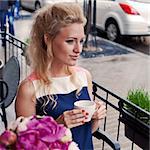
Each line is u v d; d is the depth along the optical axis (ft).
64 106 4.70
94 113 4.70
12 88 9.20
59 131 3.39
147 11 26.20
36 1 35.47
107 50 24.90
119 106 6.97
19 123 3.38
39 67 4.70
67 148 3.46
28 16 35.09
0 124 9.87
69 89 4.81
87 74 5.16
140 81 18.70
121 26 26.68
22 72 14.10
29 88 4.68
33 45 4.69
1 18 23.59
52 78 4.75
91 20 25.89
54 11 4.46
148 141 7.60
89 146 4.83
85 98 4.92
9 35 15.25
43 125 3.35
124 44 26.94
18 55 15.75
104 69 20.97
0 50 17.01
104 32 29.25
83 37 4.49
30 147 3.17
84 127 4.75
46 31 4.48
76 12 4.42
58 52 4.48
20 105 4.69
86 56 23.08
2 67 9.86
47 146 3.26
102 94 13.44
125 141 11.42
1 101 9.02
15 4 32.71
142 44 26.91
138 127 7.70
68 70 4.88
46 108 4.68
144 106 8.45
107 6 27.53
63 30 4.37
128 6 26.16
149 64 22.24
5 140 3.18
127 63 22.36
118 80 18.95
